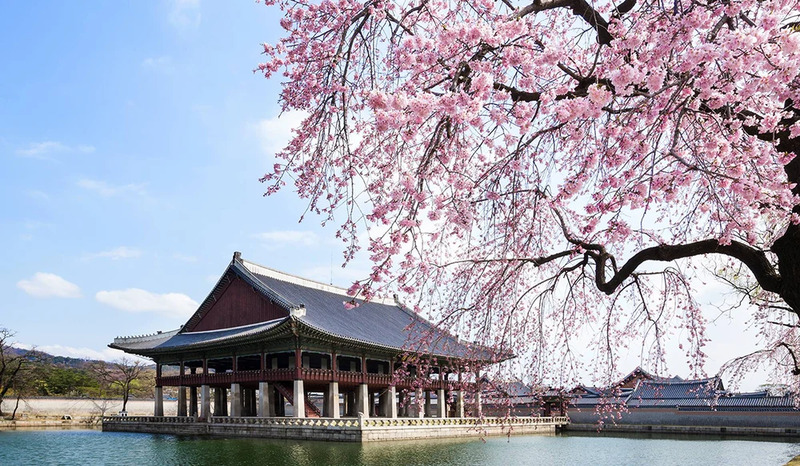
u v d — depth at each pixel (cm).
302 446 3831
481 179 912
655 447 4475
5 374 7025
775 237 905
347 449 3675
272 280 5784
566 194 839
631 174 776
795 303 872
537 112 809
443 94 746
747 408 6200
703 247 936
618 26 768
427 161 841
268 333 4619
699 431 6328
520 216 983
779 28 665
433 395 6594
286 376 4675
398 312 6788
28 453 3703
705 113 813
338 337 4659
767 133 816
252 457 3334
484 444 4356
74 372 8912
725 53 632
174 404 8469
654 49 668
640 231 955
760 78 662
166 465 3095
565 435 6022
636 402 6806
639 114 746
